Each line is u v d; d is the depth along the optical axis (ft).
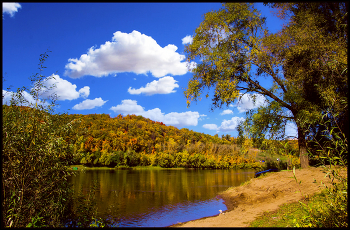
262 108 54.65
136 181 101.45
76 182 88.79
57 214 24.54
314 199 28.81
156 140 383.45
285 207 30.83
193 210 41.96
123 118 534.37
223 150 289.53
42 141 22.80
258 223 24.79
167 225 31.71
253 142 57.36
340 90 40.83
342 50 42.16
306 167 52.80
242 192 51.55
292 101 51.98
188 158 263.70
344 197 14.98
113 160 243.19
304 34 50.62
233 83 56.34
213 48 57.36
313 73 49.03
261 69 61.05
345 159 14.51
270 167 69.77
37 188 22.17
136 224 32.40
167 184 89.56
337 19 47.19
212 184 89.56
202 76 60.13
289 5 55.88
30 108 22.86
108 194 62.44
